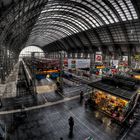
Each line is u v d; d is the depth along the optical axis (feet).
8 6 35.94
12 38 100.32
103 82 60.03
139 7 101.35
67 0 112.88
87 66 71.26
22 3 42.88
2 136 29.19
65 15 155.63
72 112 51.78
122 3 106.52
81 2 121.39
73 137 36.63
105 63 128.06
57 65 104.01
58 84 84.48
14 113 48.75
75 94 74.13
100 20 142.10
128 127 42.34
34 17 91.66
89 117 48.14
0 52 74.13
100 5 119.65
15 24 63.36
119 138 36.83
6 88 81.51
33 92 73.67
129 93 46.14
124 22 126.00
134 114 50.31
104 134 38.52
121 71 98.43
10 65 136.56
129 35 138.21
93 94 59.41
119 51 162.40
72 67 66.39
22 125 41.27
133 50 147.33
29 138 35.29
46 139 35.27
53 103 60.34
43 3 78.23
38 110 52.54
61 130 39.70
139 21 115.55
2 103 58.49
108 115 49.14
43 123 43.04
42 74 78.89
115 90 49.47
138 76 73.26
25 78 107.96
